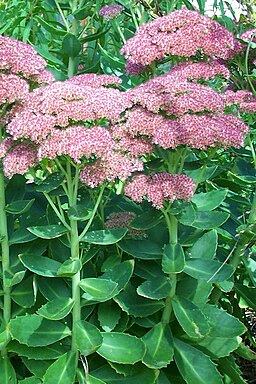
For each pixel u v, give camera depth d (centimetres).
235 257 90
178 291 82
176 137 71
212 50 85
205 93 75
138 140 74
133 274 84
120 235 74
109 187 93
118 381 77
